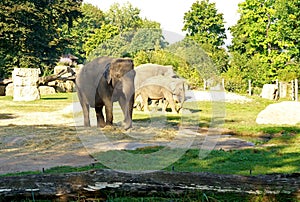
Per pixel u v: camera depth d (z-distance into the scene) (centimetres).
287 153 1074
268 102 2855
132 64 1143
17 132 1452
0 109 2264
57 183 499
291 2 3703
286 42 3881
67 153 1081
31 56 4522
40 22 4731
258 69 4075
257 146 1212
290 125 1669
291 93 3547
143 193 491
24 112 2128
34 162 988
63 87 3619
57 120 1816
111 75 1138
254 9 4438
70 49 6781
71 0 5197
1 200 477
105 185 495
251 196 478
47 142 1228
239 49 5153
